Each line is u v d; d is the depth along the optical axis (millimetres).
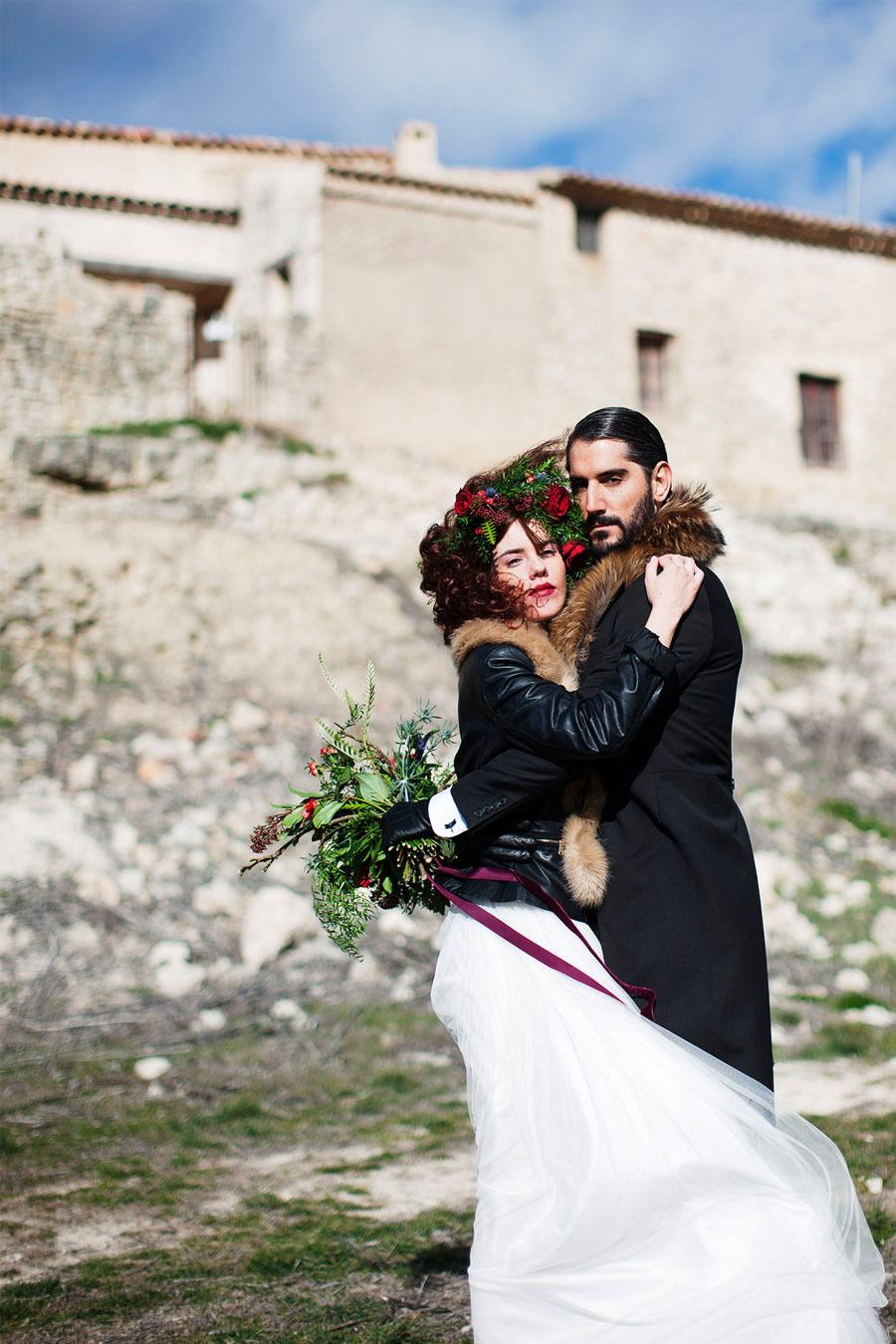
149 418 16016
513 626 2494
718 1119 2166
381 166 21219
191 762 9195
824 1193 2199
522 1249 2154
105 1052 5727
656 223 21562
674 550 2484
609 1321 2057
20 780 8414
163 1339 3023
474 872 2469
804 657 13992
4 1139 4703
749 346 22312
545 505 2574
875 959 7449
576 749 2252
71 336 15555
